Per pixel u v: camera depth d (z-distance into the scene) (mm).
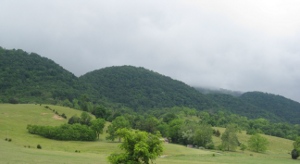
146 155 34656
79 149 97062
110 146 105750
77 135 122688
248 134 197375
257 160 96812
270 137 190250
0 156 51875
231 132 139500
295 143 125250
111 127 126562
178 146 115875
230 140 137625
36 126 124312
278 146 168375
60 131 120625
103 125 132875
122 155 35531
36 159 53281
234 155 111250
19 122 143500
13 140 94062
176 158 85250
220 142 162125
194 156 93812
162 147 36688
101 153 88000
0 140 87688
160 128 178125
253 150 146875
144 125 176750
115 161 35531
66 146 102188
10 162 45969
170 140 164125
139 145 34750
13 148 70562
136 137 35969
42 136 121625
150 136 37000
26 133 122062
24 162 47594
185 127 158125
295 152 116562
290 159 113062
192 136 149500
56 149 88938
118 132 36250
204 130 148375
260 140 142750
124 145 35812
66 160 55938
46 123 152750
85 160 58062
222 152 127500
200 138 146500
